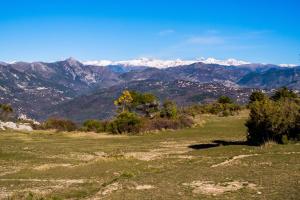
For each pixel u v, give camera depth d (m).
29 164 50.56
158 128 93.75
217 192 26.11
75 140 83.12
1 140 82.19
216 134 81.00
